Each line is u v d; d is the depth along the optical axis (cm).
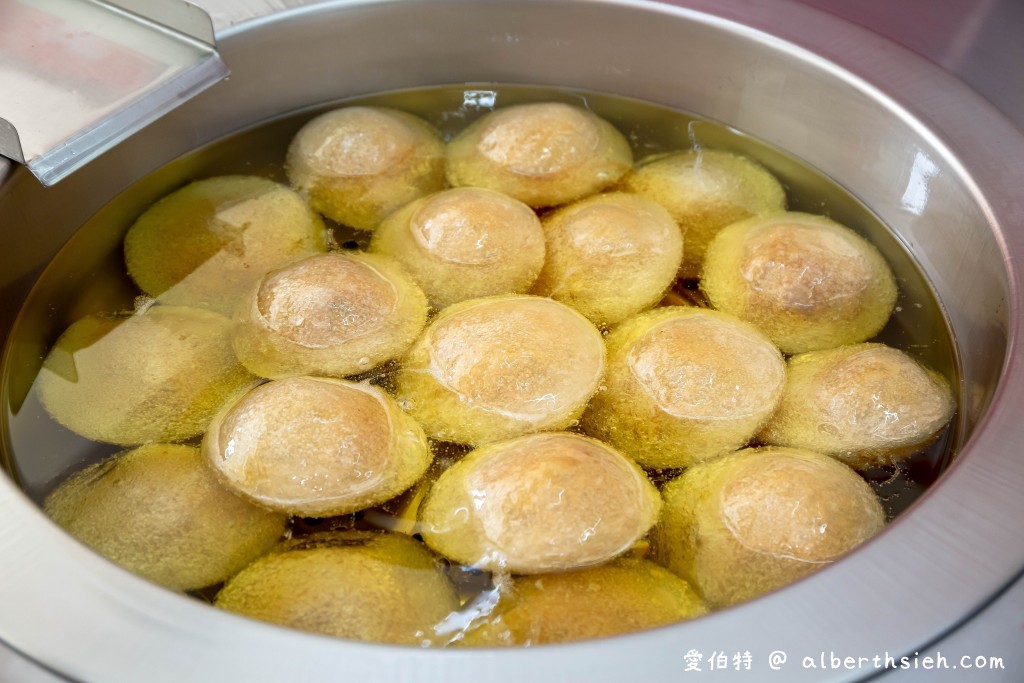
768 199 53
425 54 58
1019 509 35
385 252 49
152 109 47
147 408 43
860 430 43
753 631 32
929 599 32
